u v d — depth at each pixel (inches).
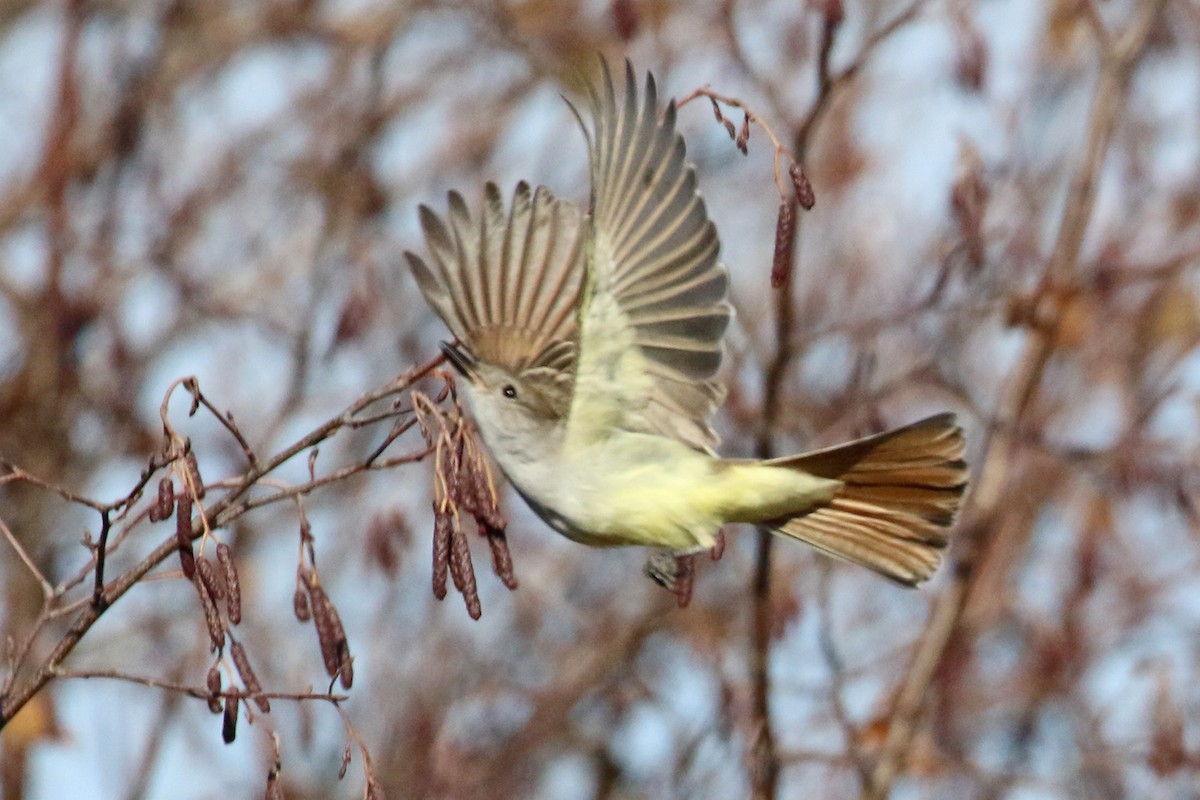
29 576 546.6
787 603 465.7
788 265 278.2
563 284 298.4
